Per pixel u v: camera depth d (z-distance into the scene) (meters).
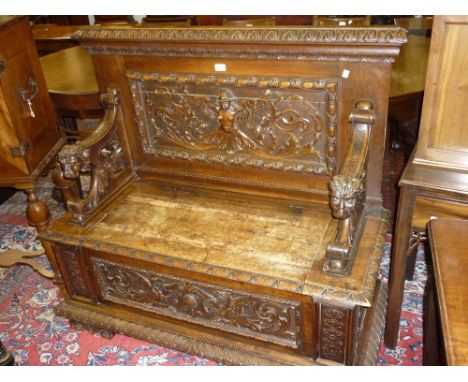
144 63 1.79
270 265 1.48
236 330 1.65
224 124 1.74
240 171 1.86
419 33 3.72
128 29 1.74
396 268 1.63
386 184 2.72
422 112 1.49
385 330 1.80
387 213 1.67
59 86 2.75
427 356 1.49
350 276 1.40
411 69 2.67
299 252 1.52
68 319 1.96
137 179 2.06
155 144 1.97
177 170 1.98
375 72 1.48
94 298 1.88
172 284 1.65
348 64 1.50
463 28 1.35
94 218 1.80
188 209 1.82
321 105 1.60
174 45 1.68
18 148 2.00
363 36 1.42
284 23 4.03
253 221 1.71
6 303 2.20
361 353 1.64
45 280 2.34
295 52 1.53
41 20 5.20
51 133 2.31
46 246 1.91
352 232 1.46
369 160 1.63
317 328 1.48
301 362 1.57
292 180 1.79
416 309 2.01
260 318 1.57
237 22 3.29
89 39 1.79
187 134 1.88
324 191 1.75
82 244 1.68
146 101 1.89
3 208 3.01
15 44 2.01
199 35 1.61
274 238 1.61
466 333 0.99
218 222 1.72
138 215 1.80
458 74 1.40
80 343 1.95
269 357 1.60
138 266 1.67
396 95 2.26
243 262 1.50
